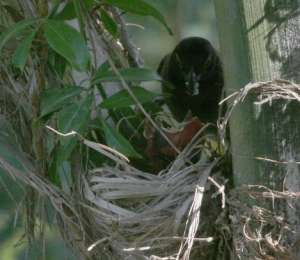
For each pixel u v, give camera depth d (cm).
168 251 513
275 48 446
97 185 532
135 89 536
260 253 454
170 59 820
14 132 586
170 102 833
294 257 448
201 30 1169
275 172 449
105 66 548
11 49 568
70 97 530
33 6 562
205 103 810
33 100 562
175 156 582
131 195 519
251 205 458
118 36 701
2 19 596
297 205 450
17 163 693
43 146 574
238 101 449
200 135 574
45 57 563
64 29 484
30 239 590
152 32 1171
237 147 461
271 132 446
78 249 575
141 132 615
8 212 789
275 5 446
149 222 514
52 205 575
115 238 523
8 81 582
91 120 560
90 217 546
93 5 555
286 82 440
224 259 504
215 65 802
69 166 598
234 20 450
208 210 502
